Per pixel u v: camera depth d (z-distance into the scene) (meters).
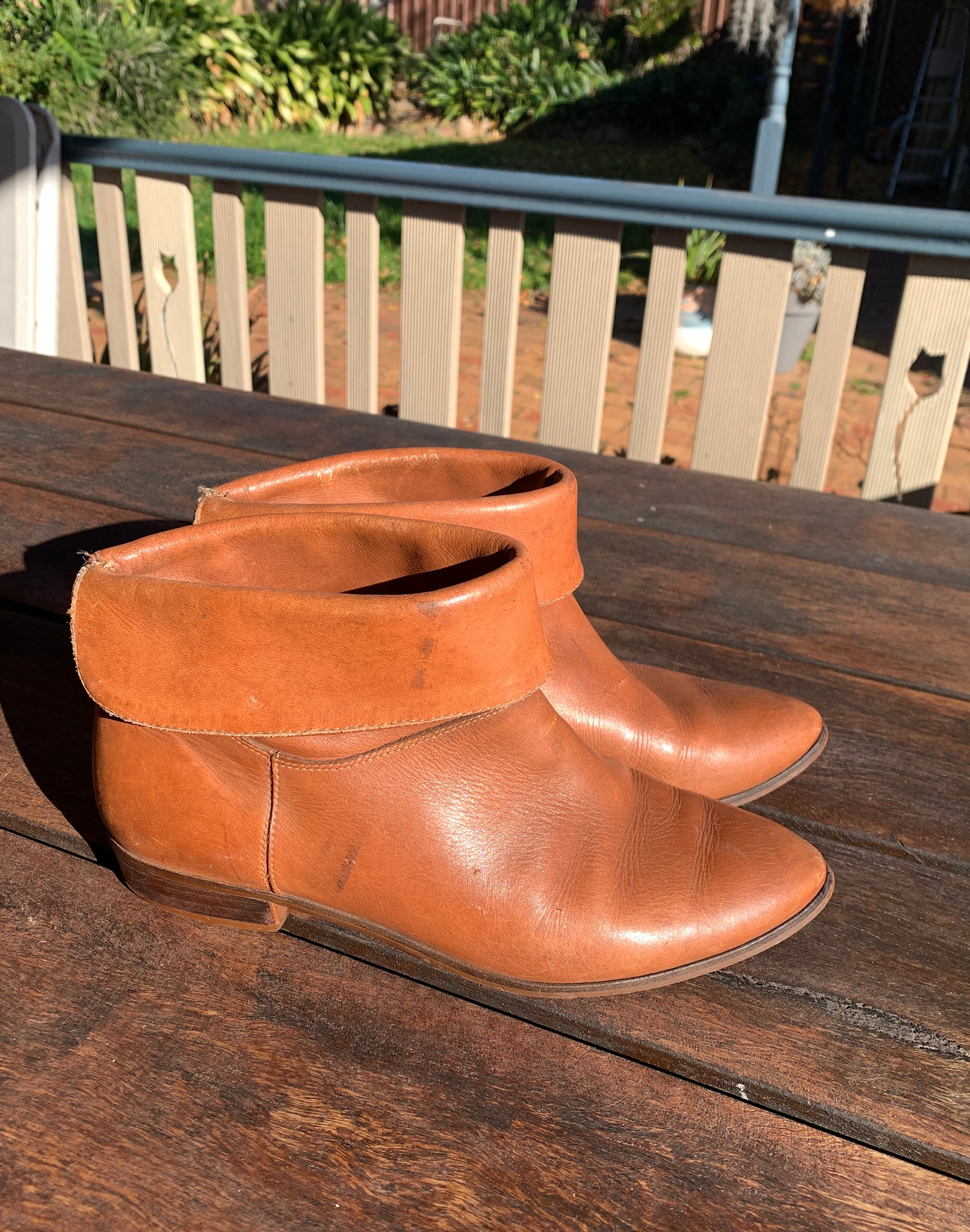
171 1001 0.37
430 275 1.08
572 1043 0.36
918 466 0.97
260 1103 0.33
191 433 0.84
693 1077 0.35
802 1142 0.33
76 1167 0.31
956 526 0.77
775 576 0.69
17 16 4.01
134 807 0.38
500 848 0.36
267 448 0.82
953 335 0.91
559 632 0.46
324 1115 0.33
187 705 0.35
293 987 0.37
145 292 1.28
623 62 6.37
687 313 2.53
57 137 1.18
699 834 0.40
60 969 0.38
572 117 5.99
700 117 5.82
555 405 1.09
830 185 4.88
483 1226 0.30
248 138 5.07
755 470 1.02
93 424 0.86
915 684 0.58
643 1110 0.34
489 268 1.06
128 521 0.69
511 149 5.53
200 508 0.41
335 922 0.38
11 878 0.41
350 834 0.36
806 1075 0.35
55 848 0.43
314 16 5.86
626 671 0.50
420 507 0.41
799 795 0.49
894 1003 0.38
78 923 0.40
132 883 0.40
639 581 0.67
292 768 0.36
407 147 5.39
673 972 0.37
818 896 0.40
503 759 0.36
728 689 0.53
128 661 0.35
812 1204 0.31
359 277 1.13
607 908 0.36
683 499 0.79
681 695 0.52
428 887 0.36
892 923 0.42
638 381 1.04
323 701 0.34
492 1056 0.35
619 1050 0.36
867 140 5.33
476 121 6.14
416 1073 0.35
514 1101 0.34
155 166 1.17
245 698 0.34
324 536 0.37
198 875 0.38
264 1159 0.32
